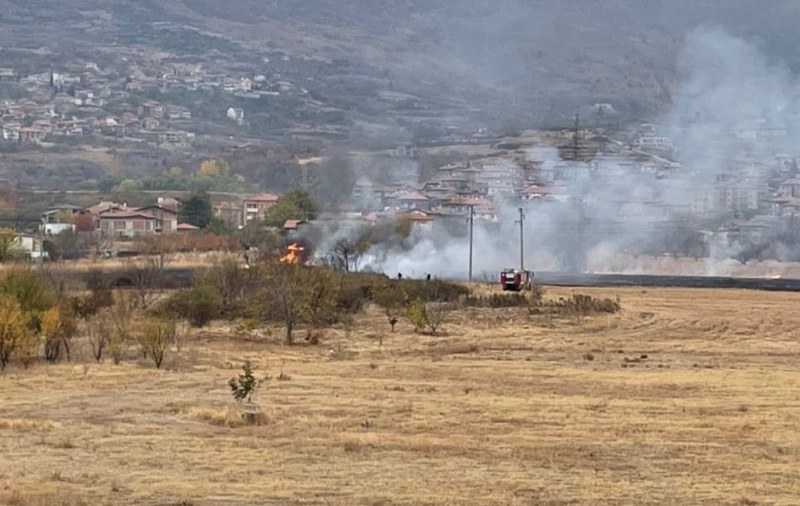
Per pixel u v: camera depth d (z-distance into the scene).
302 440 56.62
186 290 125.81
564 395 74.19
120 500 44.00
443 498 44.97
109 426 60.59
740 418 65.50
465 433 59.81
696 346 104.19
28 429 59.31
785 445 57.09
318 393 73.50
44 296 99.12
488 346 102.50
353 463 51.41
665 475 50.06
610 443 57.22
